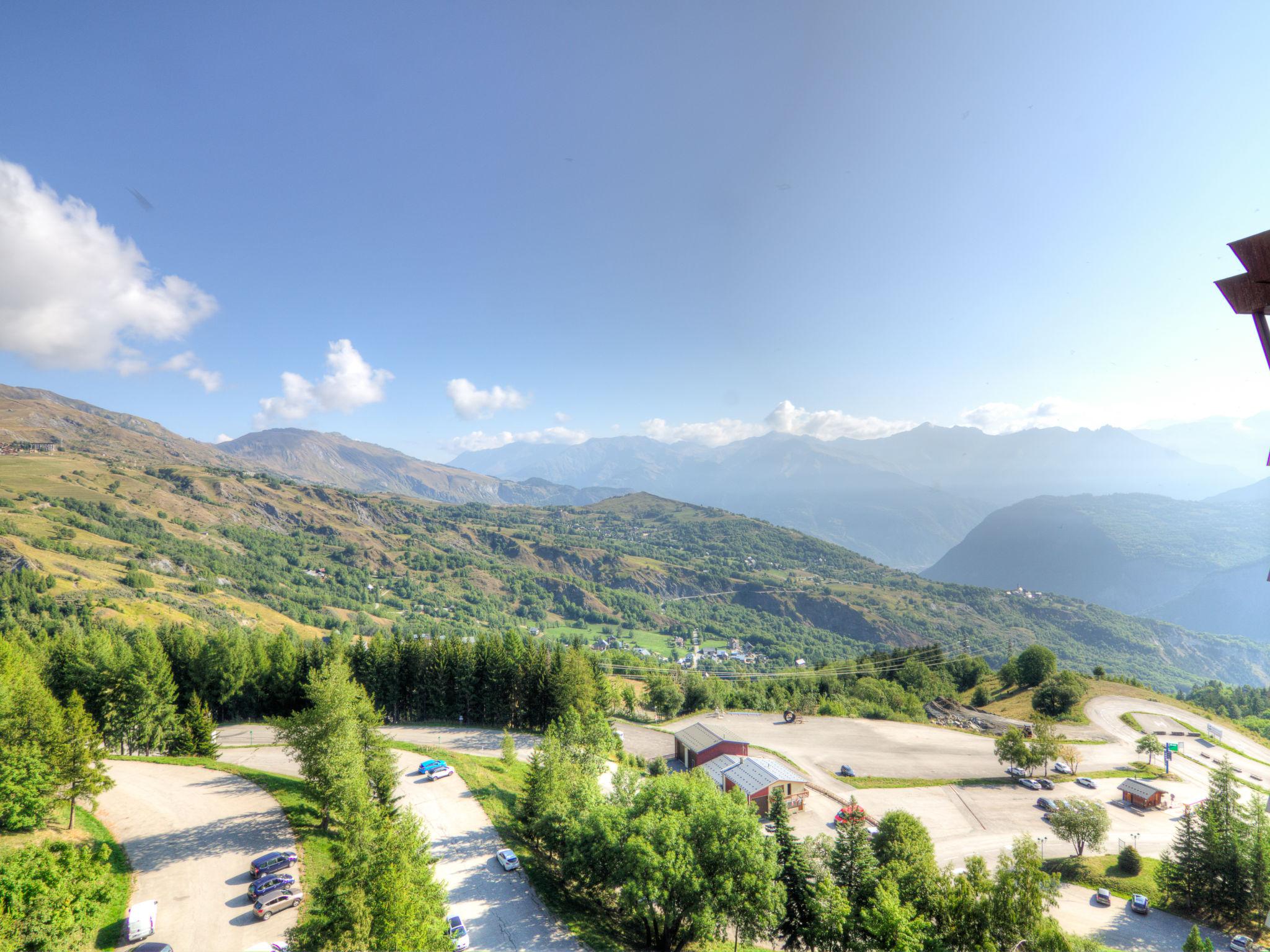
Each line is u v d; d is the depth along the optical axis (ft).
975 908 127.03
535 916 169.07
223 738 327.47
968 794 327.88
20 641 365.40
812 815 293.43
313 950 113.39
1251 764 390.63
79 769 185.68
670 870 140.97
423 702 398.21
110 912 151.94
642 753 385.91
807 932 147.54
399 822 149.38
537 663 395.75
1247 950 190.60
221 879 170.40
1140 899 219.00
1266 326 37.93
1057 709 488.02
